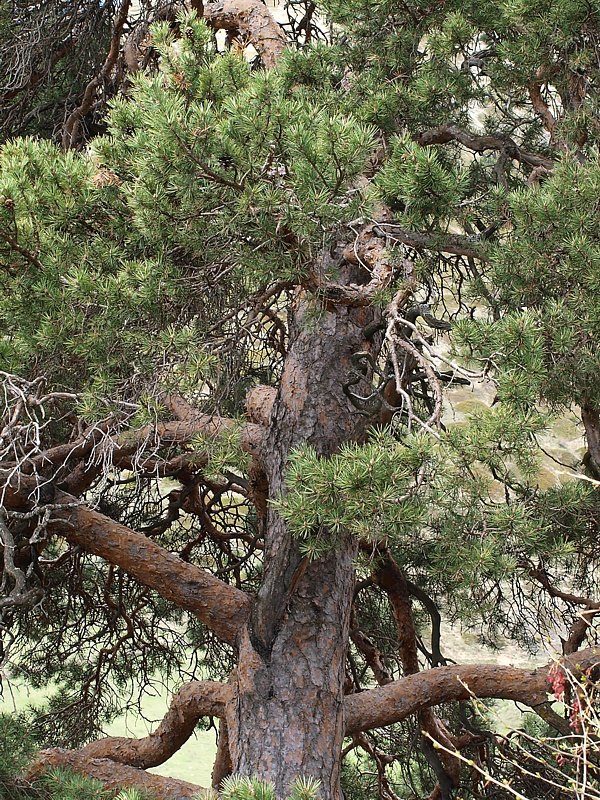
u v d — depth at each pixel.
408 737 9.30
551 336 4.64
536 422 4.14
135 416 4.93
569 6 5.44
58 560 8.82
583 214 4.74
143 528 8.90
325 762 5.79
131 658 10.45
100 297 4.59
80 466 7.04
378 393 4.77
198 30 5.27
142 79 4.36
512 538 4.69
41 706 10.36
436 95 6.30
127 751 6.84
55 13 8.76
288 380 6.55
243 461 5.35
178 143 4.04
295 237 4.33
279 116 4.06
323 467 4.16
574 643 7.51
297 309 6.14
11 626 8.56
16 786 5.50
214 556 10.16
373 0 6.49
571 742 6.00
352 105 6.28
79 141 8.87
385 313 4.68
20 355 5.05
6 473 5.89
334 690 6.03
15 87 8.59
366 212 4.32
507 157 6.62
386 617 10.21
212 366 4.81
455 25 6.11
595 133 5.65
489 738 7.96
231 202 4.26
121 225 4.96
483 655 13.37
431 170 4.89
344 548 6.32
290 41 8.33
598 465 5.25
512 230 5.31
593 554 7.06
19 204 4.62
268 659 6.04
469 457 4.16
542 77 5.92
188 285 4.77
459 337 4.50
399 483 3.99
